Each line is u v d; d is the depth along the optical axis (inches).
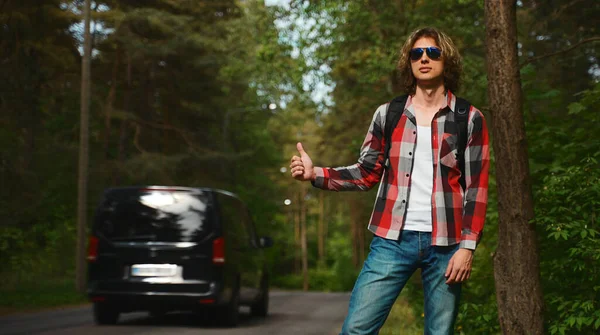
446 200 145.3
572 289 270.8
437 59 149.3
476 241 143.5
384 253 145.9
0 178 890.1
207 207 471.8
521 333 240.1
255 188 1708.9
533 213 243.4
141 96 1279.5
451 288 145.6
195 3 1210.6
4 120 929.5
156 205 470.3
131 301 460.1
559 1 502.0
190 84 1277.1
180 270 462.0
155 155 1187.9
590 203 259.4
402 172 146.9
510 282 242.1
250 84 1315.2
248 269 519.5
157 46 1170.0
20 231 783.1
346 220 2498.8
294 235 2765.7
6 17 921.5
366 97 846.5
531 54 535.5
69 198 1016.2
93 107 1174.3
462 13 642.8
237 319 483.2
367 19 689.0
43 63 978.7
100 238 469.1
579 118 329.4
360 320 145.4
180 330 441.7
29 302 657.0
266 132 1790.1
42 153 954.7
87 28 870.4
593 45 482.6
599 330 259.1
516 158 242.2
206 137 1336.1
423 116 149.0
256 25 863.1
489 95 247.3
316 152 1302.9
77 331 429.1
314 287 2598.4
